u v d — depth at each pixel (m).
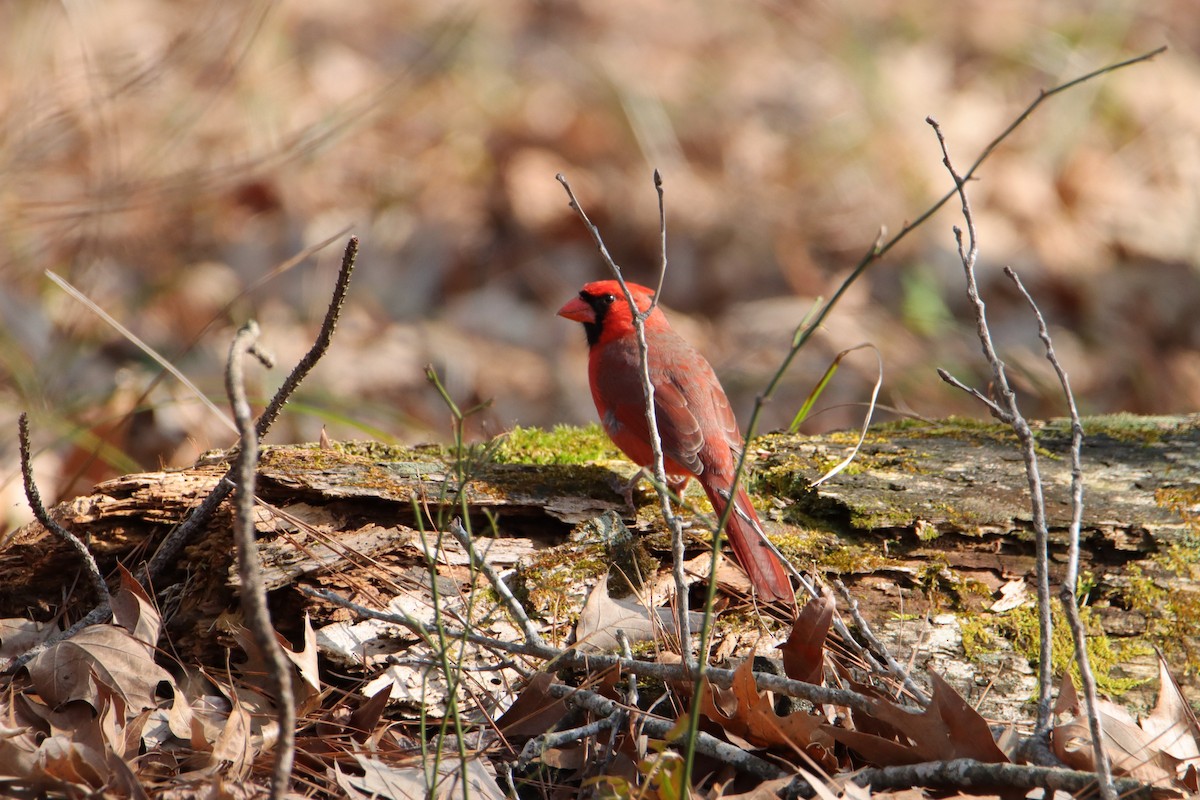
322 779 5.21
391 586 6.12
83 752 4.96
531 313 15.06
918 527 6.61
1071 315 15.32
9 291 13.12
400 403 13.27
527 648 5.61
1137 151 17.95
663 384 7.72
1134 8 21.19
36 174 14.48
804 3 21.72
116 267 14.47
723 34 21.31
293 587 6.03
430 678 5.74
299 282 15.00
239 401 4.10
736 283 15.56
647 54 20.38
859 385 13.71
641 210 16.36
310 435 11.62
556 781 5.39
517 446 8.35
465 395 13.62
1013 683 6.01
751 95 19.17
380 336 14.24
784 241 16.05
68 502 6.60
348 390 13.02
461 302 15.15
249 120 16.67
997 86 19.28
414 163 16.88
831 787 4.93
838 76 19.42
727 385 13.84
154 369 12.88
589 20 21.36
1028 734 5.54
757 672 5.54
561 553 6.39
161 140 15.45
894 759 5.11
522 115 17.88
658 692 5.82
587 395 13.94
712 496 7.16
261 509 6.30
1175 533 6.51
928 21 20.92
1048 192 16.94
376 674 5.78
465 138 17.39
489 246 15.87
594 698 5.50
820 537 6.71
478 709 5.70
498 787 5.29
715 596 6.40
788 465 7.24
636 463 7.79
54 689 5.54
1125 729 5.18
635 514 6.71
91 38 16.52
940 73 19.47
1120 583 6.36
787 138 18.11
